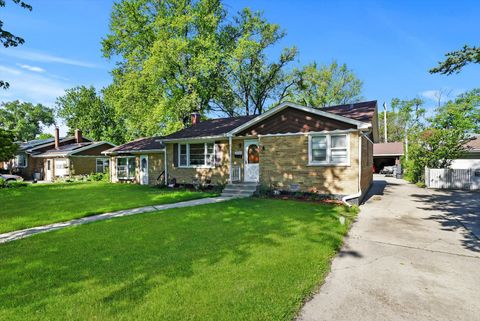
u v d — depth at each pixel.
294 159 13.15
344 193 11.91
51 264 4.84
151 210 9.93
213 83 29.12
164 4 27.38
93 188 18.42
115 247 5.71
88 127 46.69
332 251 5.43
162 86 26.66
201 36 26.84
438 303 3.62
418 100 37.56
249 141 15.18
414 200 12.27
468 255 5.38
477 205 10.82
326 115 12.11
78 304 3.47
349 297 3.76
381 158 36.81
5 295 3.74
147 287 3.89
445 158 18.06
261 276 4.23
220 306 3.40
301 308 3.47
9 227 7.74
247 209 9.79
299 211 9.38
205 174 16.84
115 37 27.20
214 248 5.55
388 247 5.87
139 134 40.47
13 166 37.94
